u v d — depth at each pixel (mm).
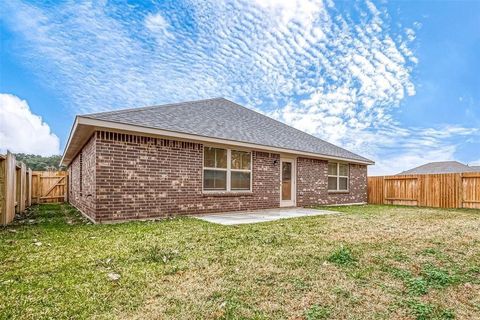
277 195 11984
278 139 12562
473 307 2918
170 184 8672
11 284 3279
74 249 4707
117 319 2572
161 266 3930
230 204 10242
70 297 2975
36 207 12961
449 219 8914
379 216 9531
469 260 4387
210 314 2682
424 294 3201
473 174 13336
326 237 5820
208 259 4242
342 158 14742
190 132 8789
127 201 7801
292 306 2865
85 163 9609
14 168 8656
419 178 15320
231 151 10461
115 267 3871
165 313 2688
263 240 5445
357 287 3344
